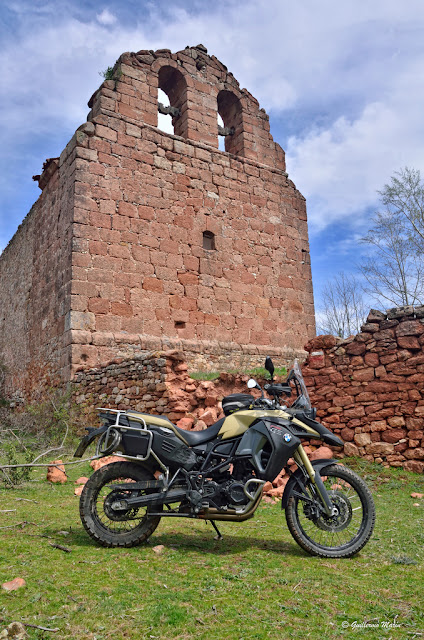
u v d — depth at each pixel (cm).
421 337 668
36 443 828
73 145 1192
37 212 1489
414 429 649
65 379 1075
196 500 339
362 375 709
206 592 262
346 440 704
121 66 1298
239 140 1549
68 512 434
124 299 1164
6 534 355
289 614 240
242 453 347
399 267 1928
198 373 1122
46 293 1304
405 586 281
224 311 1342
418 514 465
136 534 343
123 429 354
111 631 214
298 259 1556
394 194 1853
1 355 1831
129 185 1234
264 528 413
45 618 222
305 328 1515
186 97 1418
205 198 1379
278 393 379
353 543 340
